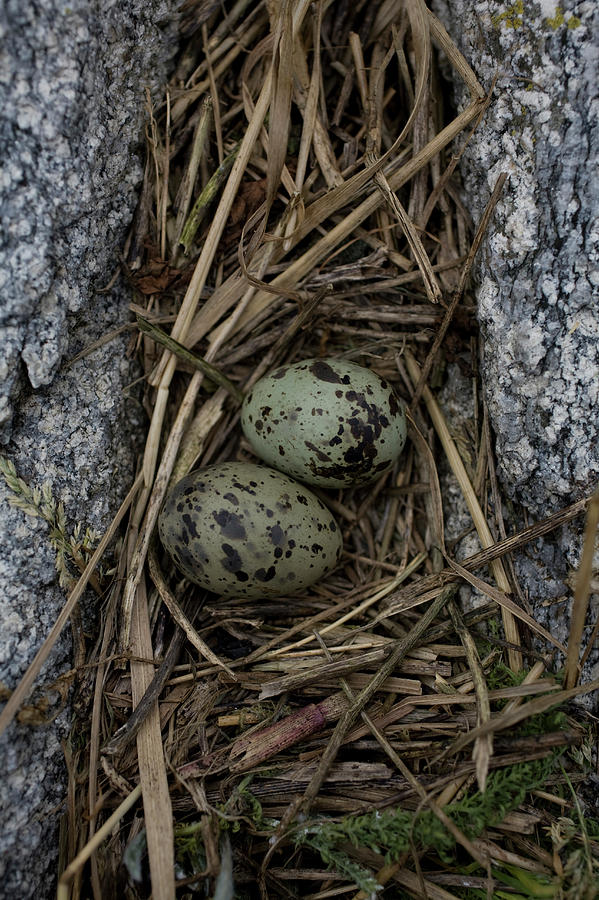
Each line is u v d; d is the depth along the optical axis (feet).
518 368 1.04
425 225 1.11
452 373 1.12
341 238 1.10
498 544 1.05
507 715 0.97
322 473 1.07
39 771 1.00
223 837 0.98
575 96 1.01
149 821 0.98
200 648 1.04
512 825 0.99
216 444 1.13
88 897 1.00
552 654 1.04
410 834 0.96
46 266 1.00
